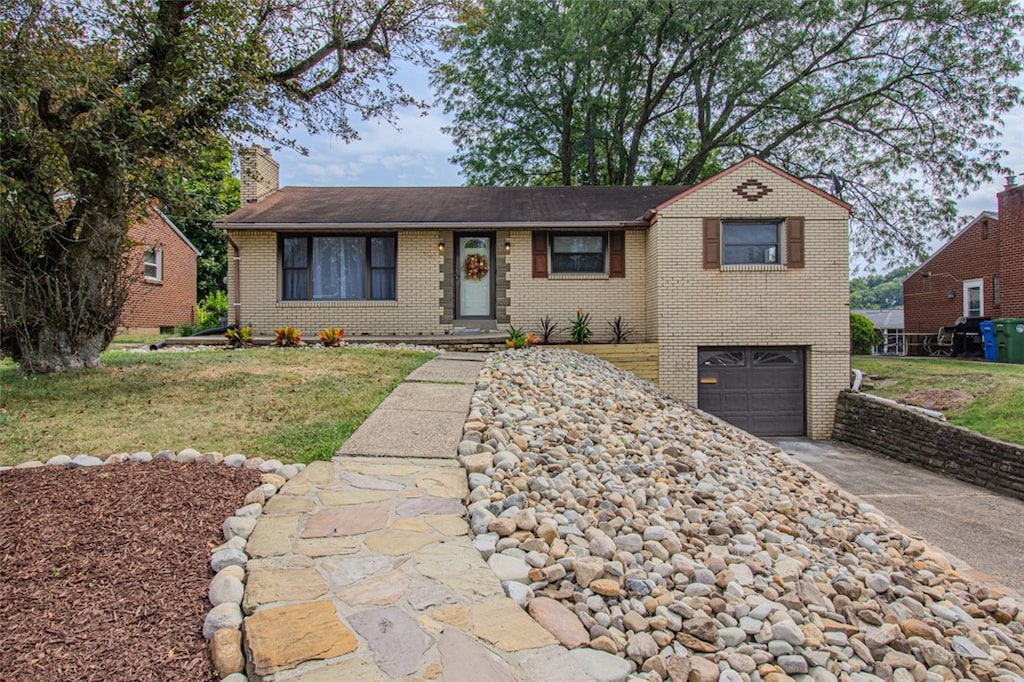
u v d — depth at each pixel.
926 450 9.99
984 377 12.12
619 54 21.28
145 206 8.52
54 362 7.80
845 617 3.53
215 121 8.07
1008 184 18.64
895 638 3.41
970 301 20.72
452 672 2.25
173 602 2.65
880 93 19.80
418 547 3.22
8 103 6.45
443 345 12.49
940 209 19.41
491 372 8.02
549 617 2.79
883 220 20.28
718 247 12.42
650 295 13.11
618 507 4.29
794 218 12.41
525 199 15.23
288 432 5.20
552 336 13.44
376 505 3.74
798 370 12.65
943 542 6.54
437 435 5.18
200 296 28.86
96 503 3.51
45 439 4.91
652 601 3.14
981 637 3.73
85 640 2.36
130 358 9.12
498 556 3.23
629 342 13.41
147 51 7.59
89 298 7.96
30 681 2.12
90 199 7.62
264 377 7.46
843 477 9.45
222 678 2.21
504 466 4.55
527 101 24.17
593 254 13.76
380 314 13.44
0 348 7.84
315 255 13.55
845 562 4.47
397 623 2.53
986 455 8.87
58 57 6.64
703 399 12.59
